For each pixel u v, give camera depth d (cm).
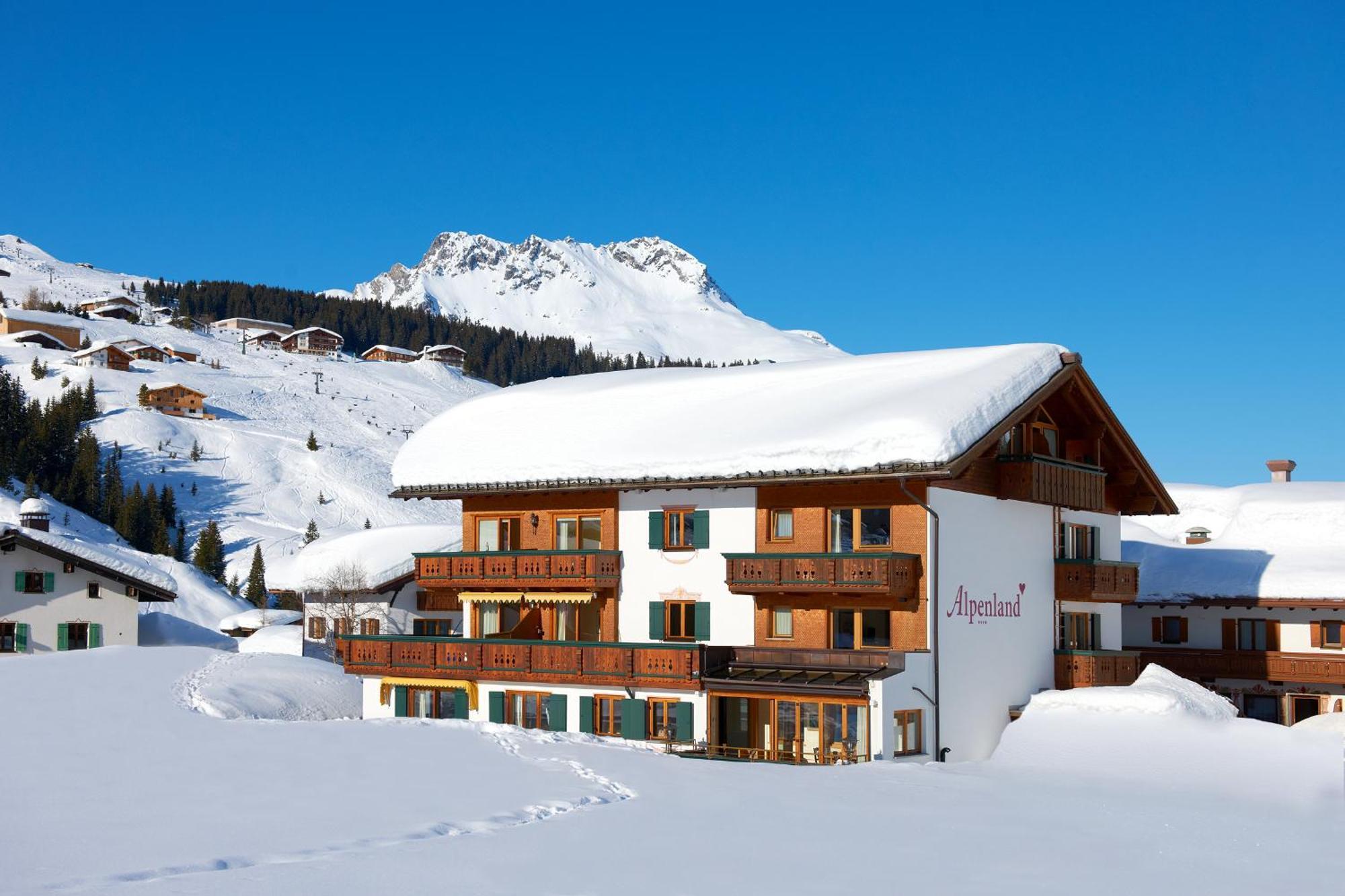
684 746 3438
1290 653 4572
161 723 3400
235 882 1512
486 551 4125
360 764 2630
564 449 3972
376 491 15700
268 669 4578
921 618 3259
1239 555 4897
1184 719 3150
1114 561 3962
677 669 3434
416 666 4044
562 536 4031
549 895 1462
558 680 3697
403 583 6328
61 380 18025
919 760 3192
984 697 3444
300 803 2122
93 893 1449
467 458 4191
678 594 3716
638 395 4253
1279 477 6162
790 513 3516
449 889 1484
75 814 2009
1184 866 1738
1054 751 3119
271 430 17488
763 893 1496
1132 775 2881
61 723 3325
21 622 5891
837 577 3272
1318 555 4781
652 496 3791
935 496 3297
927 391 3475
